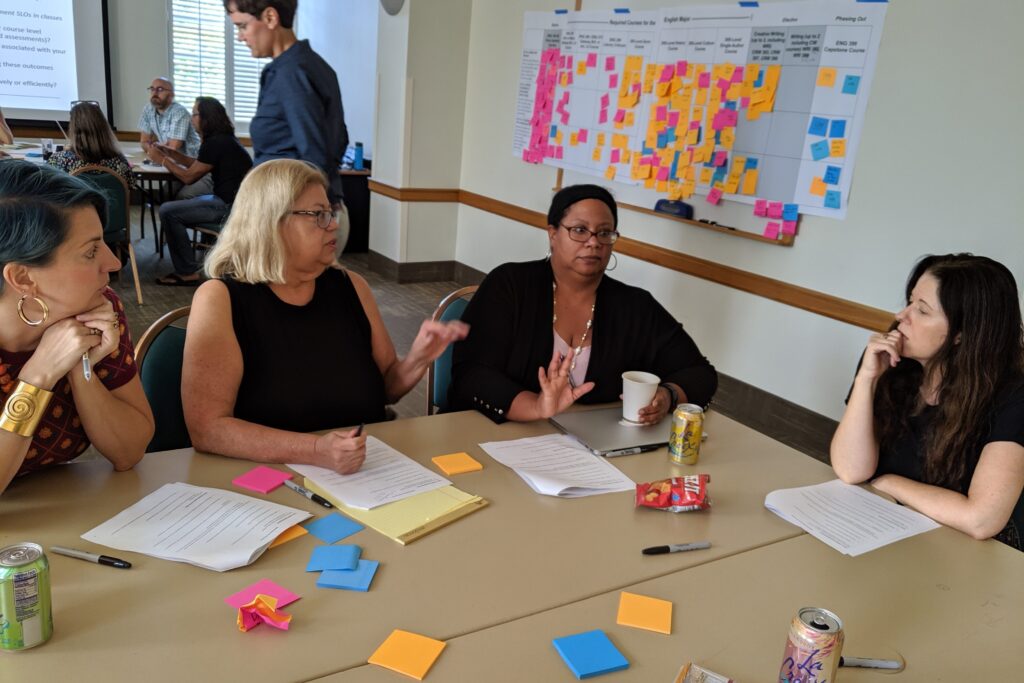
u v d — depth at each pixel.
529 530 1.25
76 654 0.87
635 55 3.98
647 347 2.00
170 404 1.64
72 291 1.13
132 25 6.94
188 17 7.18
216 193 4.90
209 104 4.79
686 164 3.75
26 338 1.18
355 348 1.68
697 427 1.55
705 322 3.78
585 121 4.37
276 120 3.04
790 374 3.40
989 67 2.60
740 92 3.44
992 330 1.43
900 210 2.91
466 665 0.92
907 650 1.02
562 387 1.64
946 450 1.48
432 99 5.31
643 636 1.00
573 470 1.48
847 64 3.02
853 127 3.03
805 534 1.33
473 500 1.31
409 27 5.05
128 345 1.34
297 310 1.61
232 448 1.40
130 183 4.57
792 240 3.31
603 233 1.87
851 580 1.19
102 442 1.27
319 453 1.37
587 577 1.13
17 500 1.19
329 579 1.05
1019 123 2.53
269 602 0.96
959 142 2.71
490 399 1.73
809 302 3.25
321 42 7.22
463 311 2.13
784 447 1.71
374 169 5.72
